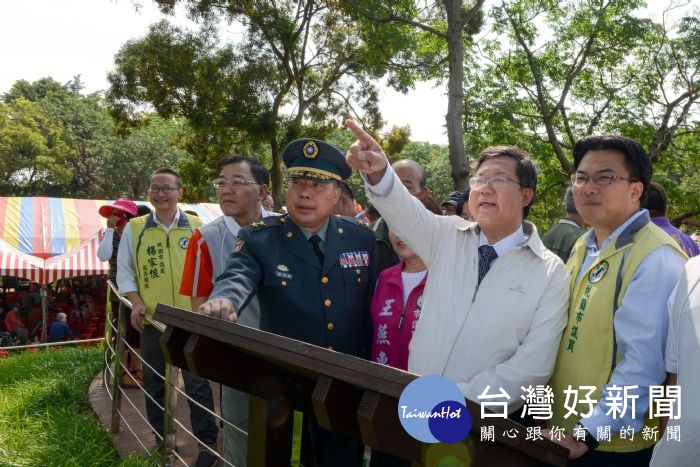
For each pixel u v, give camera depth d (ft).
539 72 52.54
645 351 6.93
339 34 62.18
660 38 51.55
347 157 7.83
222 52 56.75
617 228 7.79
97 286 69.92
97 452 14.39
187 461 14.21
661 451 6.20
